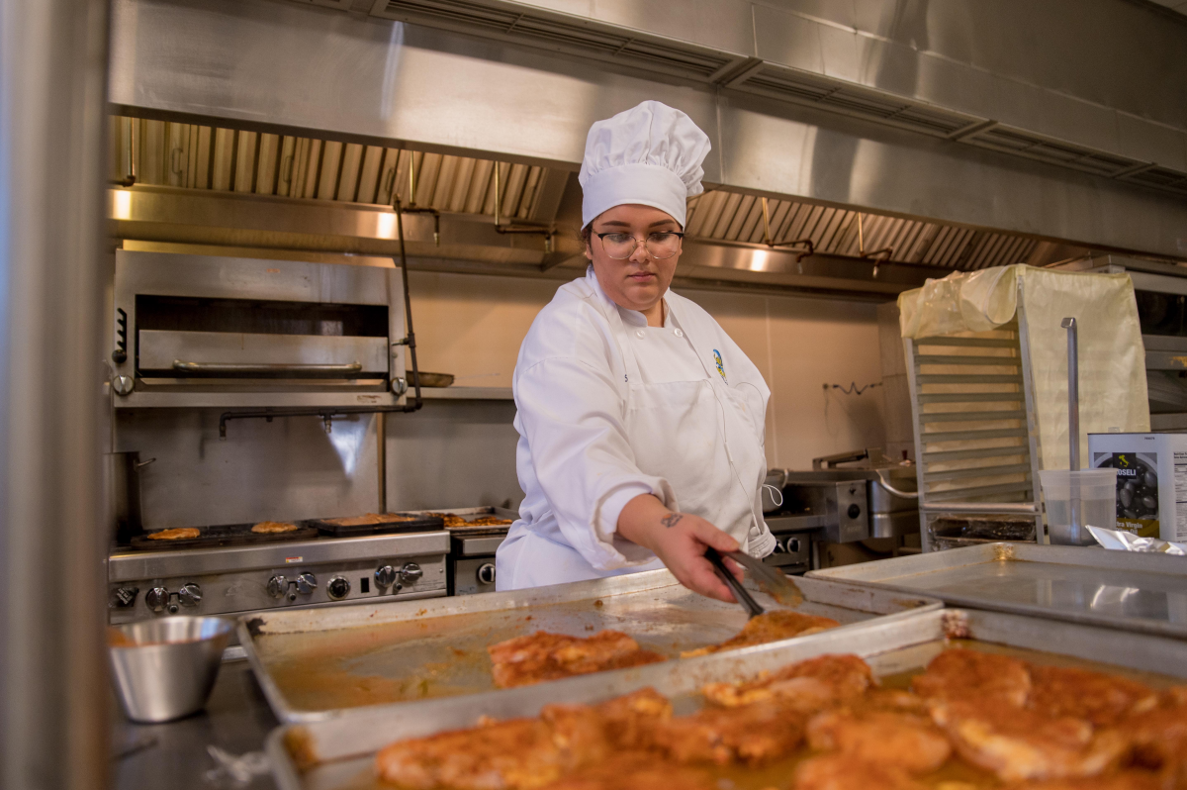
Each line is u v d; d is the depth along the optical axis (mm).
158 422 3021
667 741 663
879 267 4414
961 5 3240
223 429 2980
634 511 1137
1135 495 1819
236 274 2838
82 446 455
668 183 1557
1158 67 3918
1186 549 1506
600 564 1218
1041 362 2602
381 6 2262
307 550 2574
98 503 467
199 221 2910
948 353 3066
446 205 3369
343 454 3299
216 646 833
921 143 3334
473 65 2441
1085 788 552
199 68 2109
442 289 3613
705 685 808
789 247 4113
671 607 1258
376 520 2936
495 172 3207
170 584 2438
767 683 807
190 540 2578
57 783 437
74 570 448
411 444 3494
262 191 3104
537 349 1518
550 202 3414
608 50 2566
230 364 2777
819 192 3033
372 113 2299
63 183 451
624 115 1575
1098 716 701
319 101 2236
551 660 934
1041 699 749
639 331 1665
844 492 3430
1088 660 880
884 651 938
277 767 584
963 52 3209
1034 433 2545
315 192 3174
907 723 676
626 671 781
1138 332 2926
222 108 2131
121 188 2814
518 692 732
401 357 3068
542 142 2523
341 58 2270
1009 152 3572
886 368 4699
